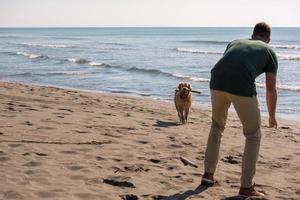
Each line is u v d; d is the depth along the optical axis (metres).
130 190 4.69
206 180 4.93
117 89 21.11
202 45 72.69
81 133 7.41
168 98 17.98
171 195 4.60
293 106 16.25
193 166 5.81
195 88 21.12
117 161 5.79
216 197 4.59
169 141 7.39
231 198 4.56
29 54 48.59
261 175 5.68
